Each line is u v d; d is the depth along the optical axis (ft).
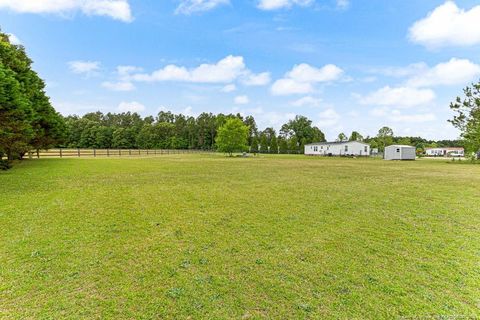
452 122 109.40
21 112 41.14
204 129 268.21
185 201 25.14
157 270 11.22
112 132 251.60
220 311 8.40
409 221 19.12
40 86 70.44
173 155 143.95
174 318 8.04
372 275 10.95
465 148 110.52
